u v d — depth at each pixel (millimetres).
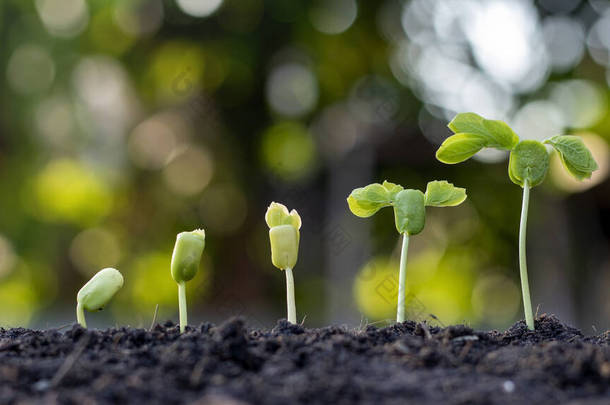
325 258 1392
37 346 397
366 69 1538
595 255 1314
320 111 1532
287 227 430
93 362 381
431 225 1487
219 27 1499
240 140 1530
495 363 385
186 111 1498
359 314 1242
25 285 1613
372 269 1271
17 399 362
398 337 409
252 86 1522
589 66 1456
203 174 1540
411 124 1304
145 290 1522
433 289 1481
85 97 1583
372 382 372
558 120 1410
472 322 1451
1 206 1607
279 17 1496
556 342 400
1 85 1595
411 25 1514
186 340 395
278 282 1470
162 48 1534
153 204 1549
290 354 386
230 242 1518
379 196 434
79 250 1608
